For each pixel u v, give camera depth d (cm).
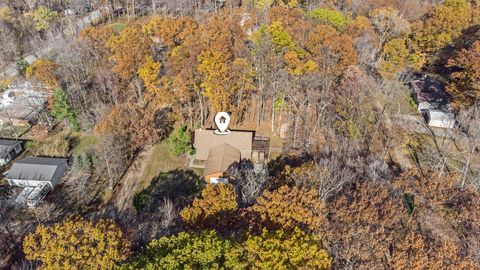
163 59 5500
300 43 5394
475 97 4734
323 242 2727
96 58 5738
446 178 3300
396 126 4816
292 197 2869
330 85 4847
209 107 5334
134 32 5656
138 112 4753
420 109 5425
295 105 4853
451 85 5066
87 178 4375
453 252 2442
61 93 4928
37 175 4191
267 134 4994
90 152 4772
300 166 3784
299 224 2744
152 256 2384
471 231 2814
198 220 2950
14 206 3925
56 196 4153
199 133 4600
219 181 4116
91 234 2628
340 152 4116
